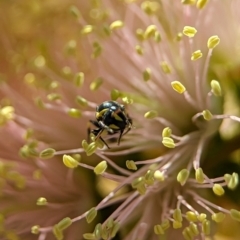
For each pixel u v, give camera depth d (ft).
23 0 0.37
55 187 0.34
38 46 0.36
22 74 0.36
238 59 0.34
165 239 0.31
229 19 0.34
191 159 0.32
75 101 0.33
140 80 0.34
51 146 0.34
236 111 0.33
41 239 0.32
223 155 0.33
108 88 0.34
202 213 0.30
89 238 0.30
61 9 0.37
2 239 0.32
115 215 0.30
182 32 0.32
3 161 0.34
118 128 0.30
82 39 0.35
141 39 0.32
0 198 0.33
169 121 0.33
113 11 0.35
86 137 0.35
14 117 0.34
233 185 0.29
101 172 0.30
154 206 0.32
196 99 0.33
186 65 0.33
